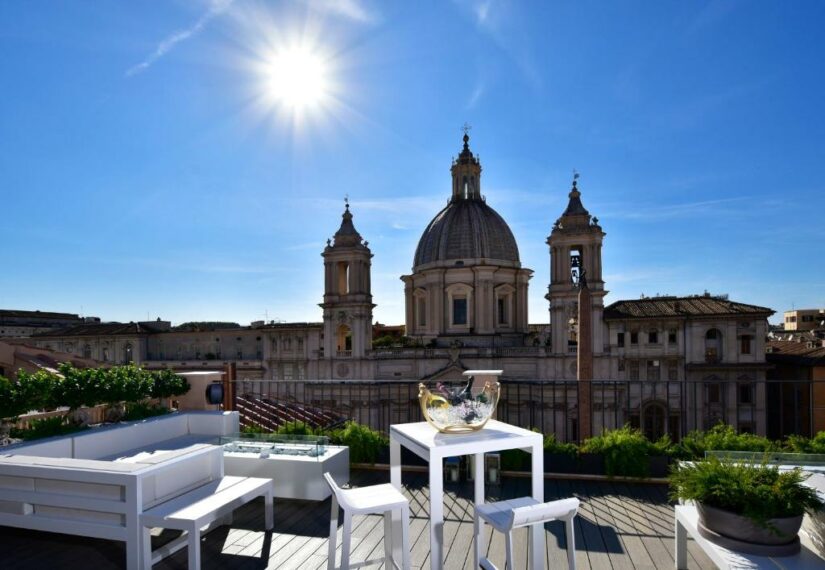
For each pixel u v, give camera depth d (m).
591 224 53.72
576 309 52.41
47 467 8.38
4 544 9.27
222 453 10.16
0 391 10.29
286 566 8.58
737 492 7.15
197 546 7.82
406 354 57.03
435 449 7.21
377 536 9.68
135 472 8.07
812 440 11.82
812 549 7.27
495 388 8.50
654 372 51.09
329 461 11.65
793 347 51.88
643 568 8.41
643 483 12.29
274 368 63.31
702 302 53.50
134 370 13.44
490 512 7.07
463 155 68.69
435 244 64.06
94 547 9.14
